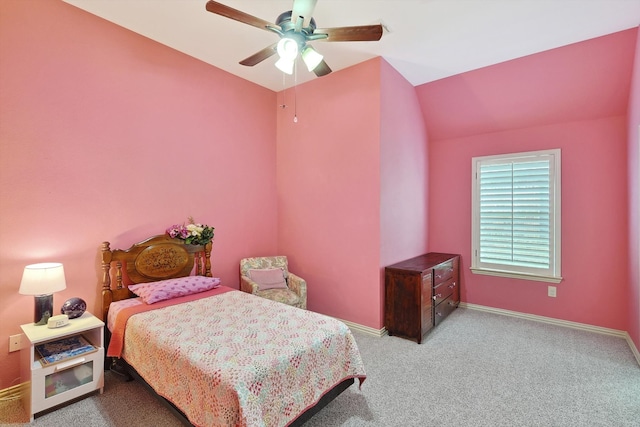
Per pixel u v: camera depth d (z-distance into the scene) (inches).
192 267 129.1
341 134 142.5
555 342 126.3
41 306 89.0
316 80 151.4
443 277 147.5
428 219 179.6
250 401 59.2
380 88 130.3
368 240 134.7
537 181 147.9
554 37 115.3
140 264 114.0
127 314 94.5
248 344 74.1
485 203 162.6
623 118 130.1
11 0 88.8
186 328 83.9
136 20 106.7
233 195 148.5
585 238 138.7
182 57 128.5
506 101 145.9
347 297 142.1
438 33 112.6
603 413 82.4
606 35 113.4
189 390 67.4
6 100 88.4
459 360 111.3
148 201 119.2
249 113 155.1
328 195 147.8
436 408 84.7
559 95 134.7
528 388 94.0
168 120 124.5
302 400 71.1
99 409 84.7
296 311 97.1
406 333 129.0
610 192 133.3
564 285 143.7
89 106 103.8
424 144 172.7
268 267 151.6
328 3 95.7
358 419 80.1
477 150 164.7
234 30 112.2
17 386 91.1
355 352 85.7
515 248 154.2
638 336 111.8
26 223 92.4
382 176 132.8
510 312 157.3
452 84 151.0
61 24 97.4
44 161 95.2
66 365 84.7
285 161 165.6
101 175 107.0
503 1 94.7
